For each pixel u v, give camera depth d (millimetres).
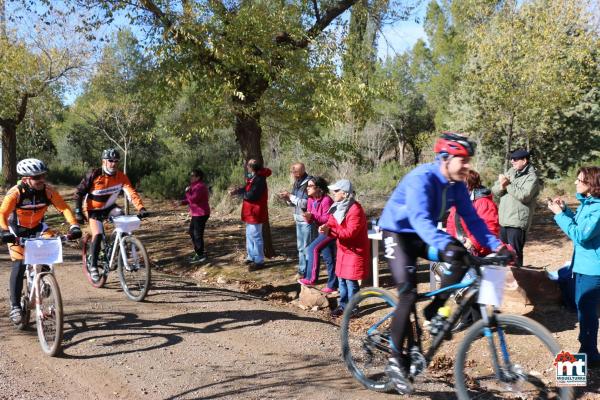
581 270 4730
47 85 19438
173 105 9766
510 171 6844
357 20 10086
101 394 4297
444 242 3490
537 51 16469
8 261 9562
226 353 5254
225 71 8805
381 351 4359
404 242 3861
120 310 6586
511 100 16938
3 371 4637
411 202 3633
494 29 18031
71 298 7059
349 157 19125
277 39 9305
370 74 9484
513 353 4609
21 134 29125
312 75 8523
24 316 5703
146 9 8758
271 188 17781
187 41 8445
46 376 4598
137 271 7016
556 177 21844
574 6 16641
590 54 18969
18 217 5484
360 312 6023
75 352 5164
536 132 21016
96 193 7383
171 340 5559
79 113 26547
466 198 3889
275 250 10844
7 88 18281
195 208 9992
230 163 25359
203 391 4352
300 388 4418
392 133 34906
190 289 7887
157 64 9227
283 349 5426
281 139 10688
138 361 4957
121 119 25125
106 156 7250
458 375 3752
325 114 8852
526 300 6020
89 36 10586
